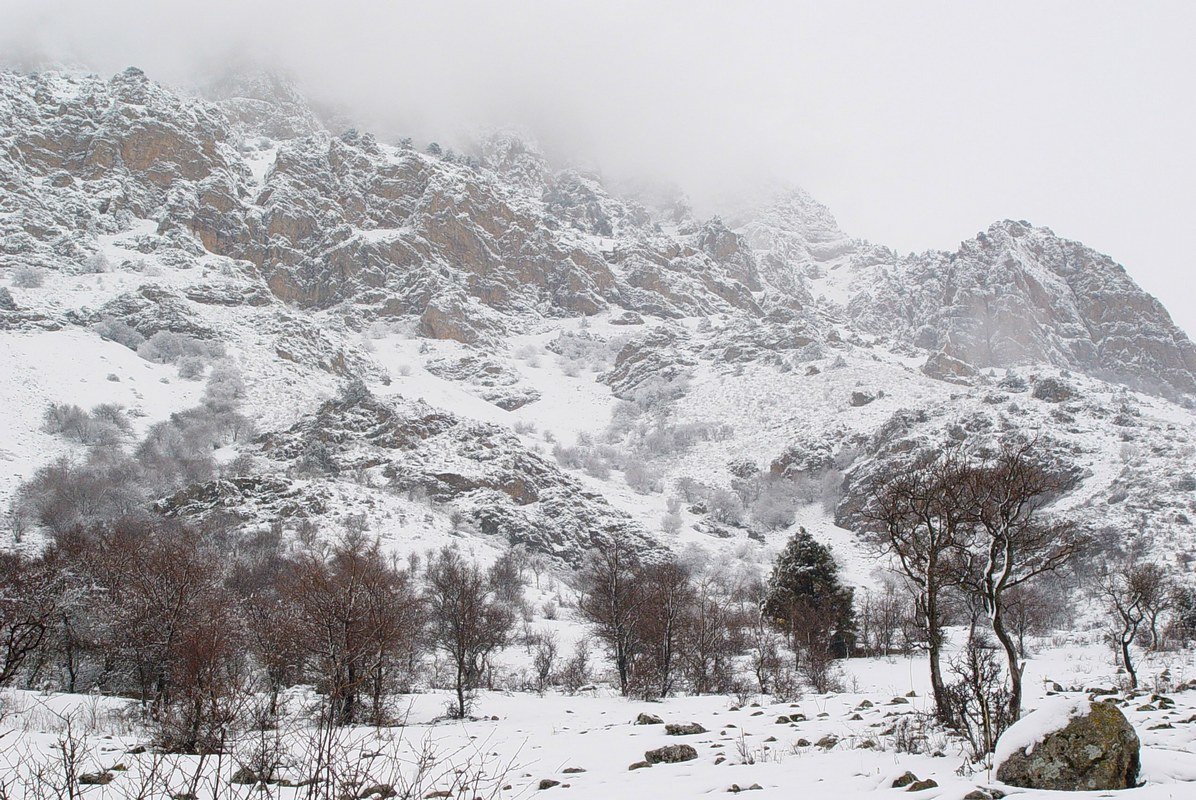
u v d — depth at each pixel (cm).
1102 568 7244
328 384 18275
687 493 15400
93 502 9862
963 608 4625
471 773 1374
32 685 2822
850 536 13038
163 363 17112
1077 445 11819
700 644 4275
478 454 12975
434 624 4334
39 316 16788
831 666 4425
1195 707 1778
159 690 2544
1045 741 959
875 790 1022
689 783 1190
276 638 2636
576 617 6669
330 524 8912
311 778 851
